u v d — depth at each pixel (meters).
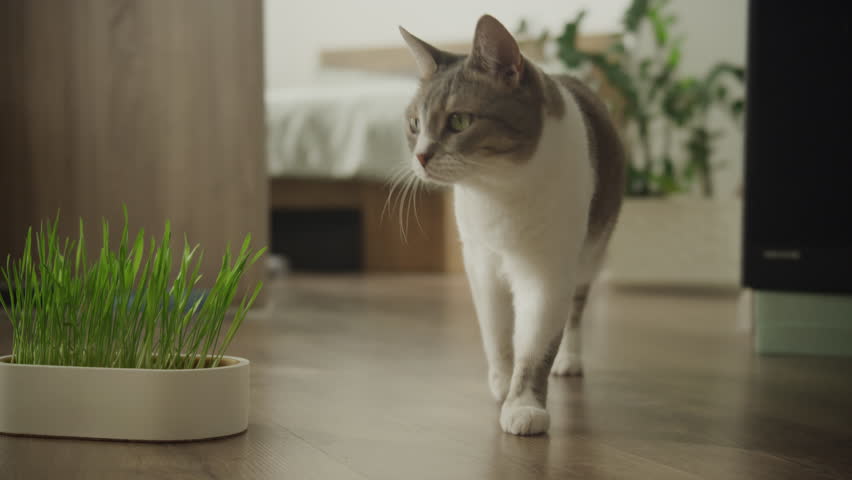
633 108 3.63
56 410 1.05
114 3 2.34
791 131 1.87
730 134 4.09
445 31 5.55
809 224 1.88
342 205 4.33
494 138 1.11
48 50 2.35
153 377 1.03
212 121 2.35
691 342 2.15
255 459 0.99
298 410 1.28
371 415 1.25
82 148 2.36
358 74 5.57
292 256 4.49
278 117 4.14
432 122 1.14
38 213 2.37
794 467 1.02
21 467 0.94
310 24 5.70
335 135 4.12
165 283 1.07
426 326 2.35
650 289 3.67
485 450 1.07
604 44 4.26
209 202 2.36
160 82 2.35
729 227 3.56
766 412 1.33
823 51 1.83
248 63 2.33
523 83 1.14
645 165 3.86
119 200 2.36
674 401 1.41
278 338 2.08
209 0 2.33
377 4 5.63
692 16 4.10
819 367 1.77
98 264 1.08
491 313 1.31
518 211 1.16
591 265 1.51
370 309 2.75
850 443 1.14
